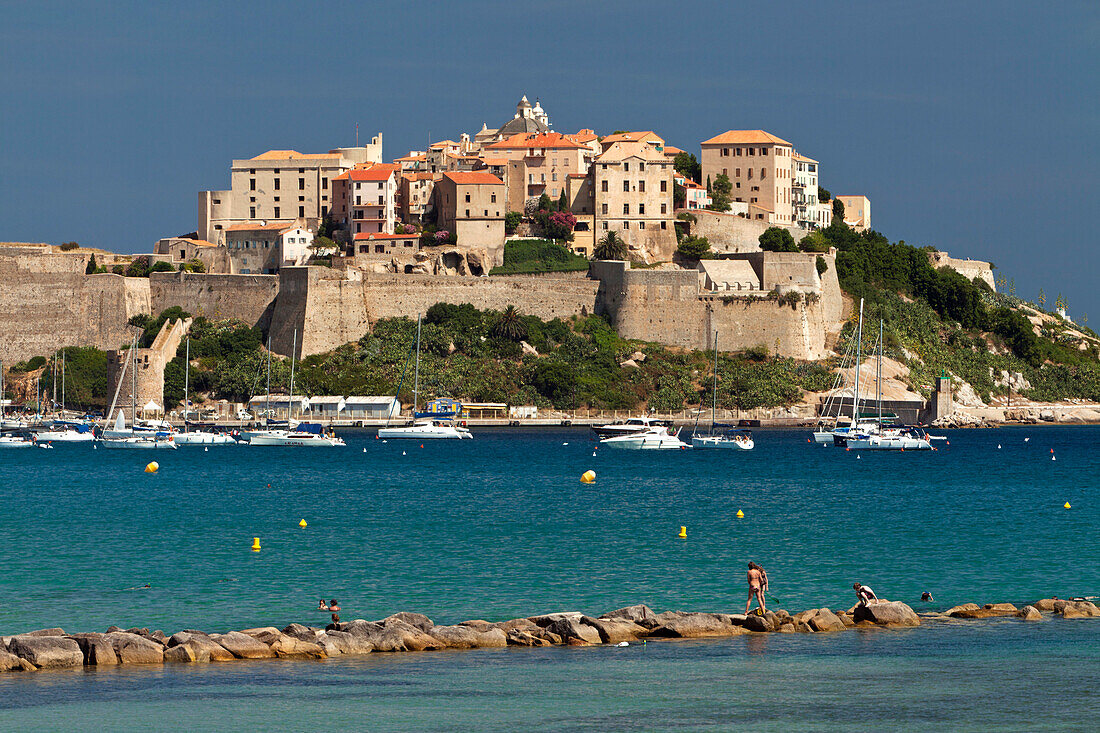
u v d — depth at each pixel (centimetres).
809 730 8256
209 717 8419
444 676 9350
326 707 8619
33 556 14488
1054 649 10162
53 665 9462
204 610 11556
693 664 9694
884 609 11056
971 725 8350
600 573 13425
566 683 9175
